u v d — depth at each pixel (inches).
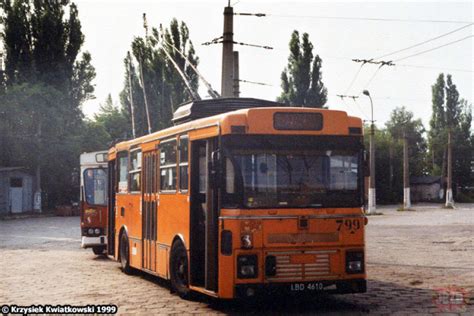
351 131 430.6
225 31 866.1
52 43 2405.3
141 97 2036.2
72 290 534.0
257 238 406.6
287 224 411.5
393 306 440.5
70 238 1214.9
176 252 495.2
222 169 413.1
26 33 2405.3
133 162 631.8
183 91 1946.4
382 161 3818.9
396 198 3858.3
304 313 420.5
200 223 462.6
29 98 2298.2
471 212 2433.6
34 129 2338.8
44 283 581.3
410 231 1311.5
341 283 418.3
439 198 4520.2
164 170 530.6
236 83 1056.2
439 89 4512.8
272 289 405.4
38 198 2300.7
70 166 2425.0
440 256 803.4
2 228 1562.5
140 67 841.5
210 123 435.5
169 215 511.5
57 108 2357.3
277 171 415.2
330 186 422.9
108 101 3371.1
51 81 2425.0
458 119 4532.5
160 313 424.8
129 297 494.6
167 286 558.9
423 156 5027.1
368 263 724.0
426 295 488.7
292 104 2373.3
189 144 468.8
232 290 402.6
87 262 780.0
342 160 427.5
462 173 4702.3
